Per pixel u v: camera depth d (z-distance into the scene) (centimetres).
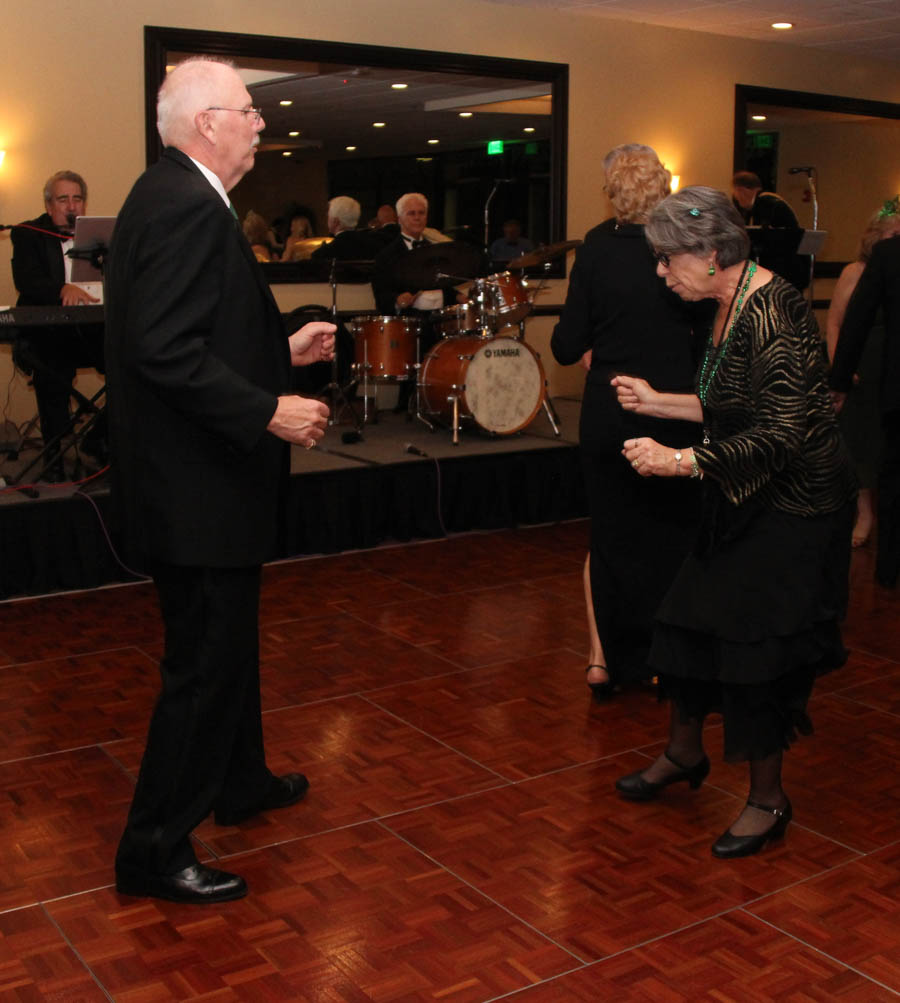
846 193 1130
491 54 762
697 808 278
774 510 234
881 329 503
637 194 298
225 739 233
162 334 200
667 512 315
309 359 250
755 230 717
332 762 302
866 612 436
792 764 303
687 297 237
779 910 232
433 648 394
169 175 210
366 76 802
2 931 224
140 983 207
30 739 318
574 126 806
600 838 262
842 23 821
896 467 457
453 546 542
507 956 215
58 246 555
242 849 256
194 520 215
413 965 212
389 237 728
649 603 322
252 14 677
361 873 246
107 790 287
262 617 429
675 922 227
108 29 639
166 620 229
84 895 237
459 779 292
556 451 595
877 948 219
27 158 629
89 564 466
